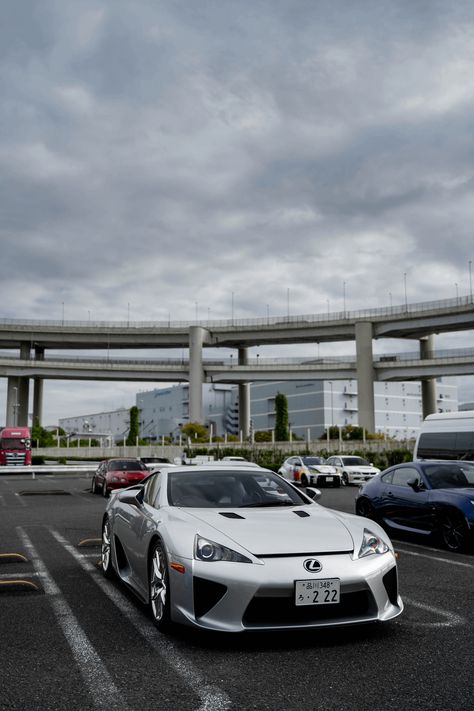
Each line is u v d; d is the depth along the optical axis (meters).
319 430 131.88
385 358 74.00
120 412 170.25
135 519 6.27
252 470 6.79
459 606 6.11
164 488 6.24
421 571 8.07
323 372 76.56
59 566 8.27
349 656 4.54
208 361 81.56
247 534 4.98
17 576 7.54
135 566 6.10
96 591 6.77
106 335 82.19
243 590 4.59
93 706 3.64
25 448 42.41
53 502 19.06
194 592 4.73
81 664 4.38
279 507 5.92
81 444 98.88
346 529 5.27
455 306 67.12
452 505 9.66
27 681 4.05
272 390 144.38
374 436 67.44
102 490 21.72
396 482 11.30
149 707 3.63
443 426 16.83
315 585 4.64
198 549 4.85
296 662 4.40
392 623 5.45
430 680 4.04
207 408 157.62
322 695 3.80
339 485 27.62
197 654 4.59
